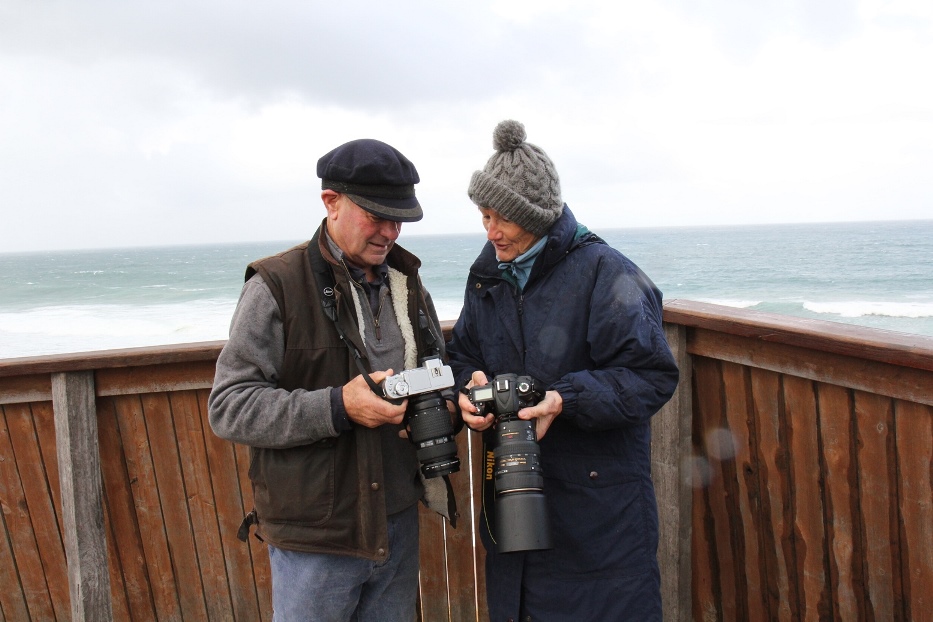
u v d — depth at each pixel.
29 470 2.31
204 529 2.37
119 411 2.30
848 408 1.70
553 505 1.73
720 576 2.18
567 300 1.73
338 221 1.61
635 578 1.70
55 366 2.16
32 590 2.37
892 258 44.72
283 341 1.59
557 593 1.72
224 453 2.33
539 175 1.65
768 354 1.86
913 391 1.51
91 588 2.26
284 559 1.63
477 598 2.44
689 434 2.20
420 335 1.77
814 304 25.86
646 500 1.73
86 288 47.09
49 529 2.34
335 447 1.57
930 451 1.52
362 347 1.61
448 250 81.81
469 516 2.40
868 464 1.66
